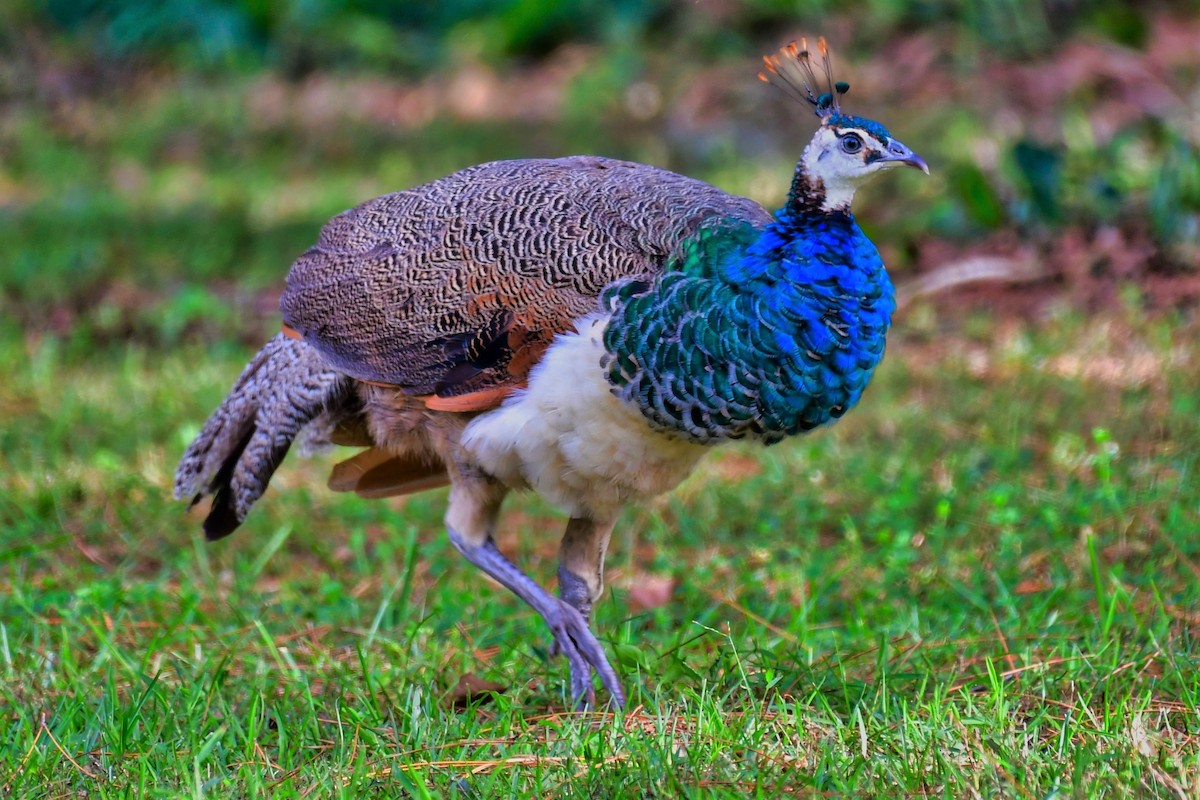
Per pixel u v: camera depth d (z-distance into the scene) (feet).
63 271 55.72
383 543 35.32
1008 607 29.09
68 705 25.22
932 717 23.20
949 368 44.19
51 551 35.01
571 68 79.00
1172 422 38.81
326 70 81.87
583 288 25.54
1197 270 49.34
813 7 75.87
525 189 27.20
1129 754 21.40
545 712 26.32
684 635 29.37
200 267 56.54
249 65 81.87
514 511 38.93
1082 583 30.63
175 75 81.61
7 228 60.64
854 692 25.32
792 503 36.50
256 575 33.50
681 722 24.08
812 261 24.41
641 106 72.08
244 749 23.91
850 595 31.48
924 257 53.16
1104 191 52.65
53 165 71.05
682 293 24.61
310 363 28.50
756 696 25.94
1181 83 63.26
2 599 31.19
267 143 73.46
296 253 58.13
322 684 27.58
